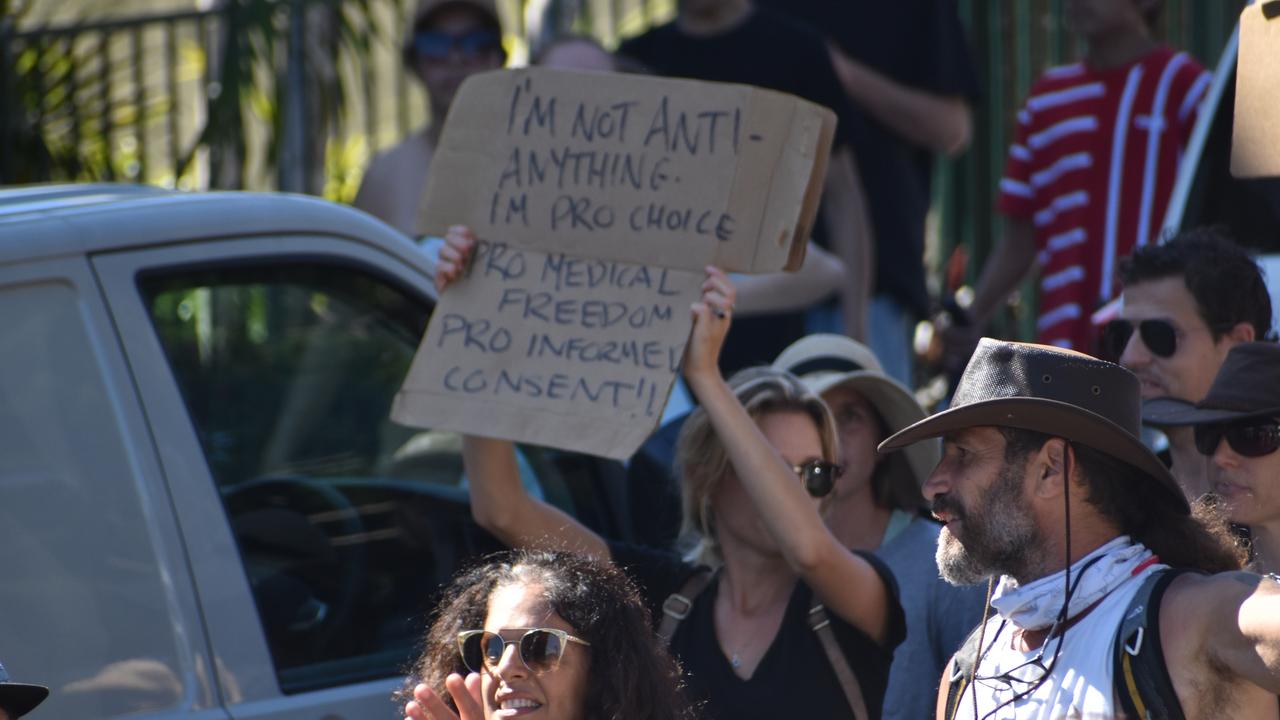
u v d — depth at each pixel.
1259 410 10.97
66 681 11.22
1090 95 22.20
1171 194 21.52
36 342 11.62
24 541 11.27
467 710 9.74
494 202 12.23
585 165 12.05
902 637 11.98
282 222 13.08
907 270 23.56
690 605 12.57
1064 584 9.30
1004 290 23.88
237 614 11.89
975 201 32.38
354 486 13.28
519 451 14.42
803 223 11.90
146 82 33.12
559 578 10.26
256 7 27.47
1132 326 12.75
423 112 34.12
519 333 11.96
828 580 11.59
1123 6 21.77
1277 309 17.75
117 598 11.47
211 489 12.02
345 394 13.38
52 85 29.84
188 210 12.62
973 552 9.53
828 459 12.70
